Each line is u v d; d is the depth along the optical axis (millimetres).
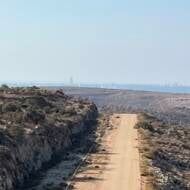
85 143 189625
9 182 106625
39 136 143250
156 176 142375
